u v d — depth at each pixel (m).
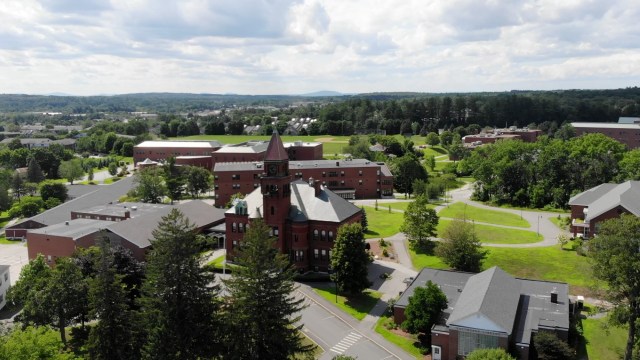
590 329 77.25
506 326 64.31
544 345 64.62
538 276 99.75
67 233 109.19
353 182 187.62
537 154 181.25
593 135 190.00
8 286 97.81
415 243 117.44
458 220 114.62
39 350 52.12
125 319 63.06
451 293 81.75
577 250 110.06
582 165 169.38
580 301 85.31
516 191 174.50
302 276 101.44
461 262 96.69
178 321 59.66
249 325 60.19
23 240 139.12
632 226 63.75
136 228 112.12
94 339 62.38
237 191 173.75
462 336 66.62
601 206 116.56
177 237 60.19
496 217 151.00
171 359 58.44
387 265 107.75
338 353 72.56
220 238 122.75
